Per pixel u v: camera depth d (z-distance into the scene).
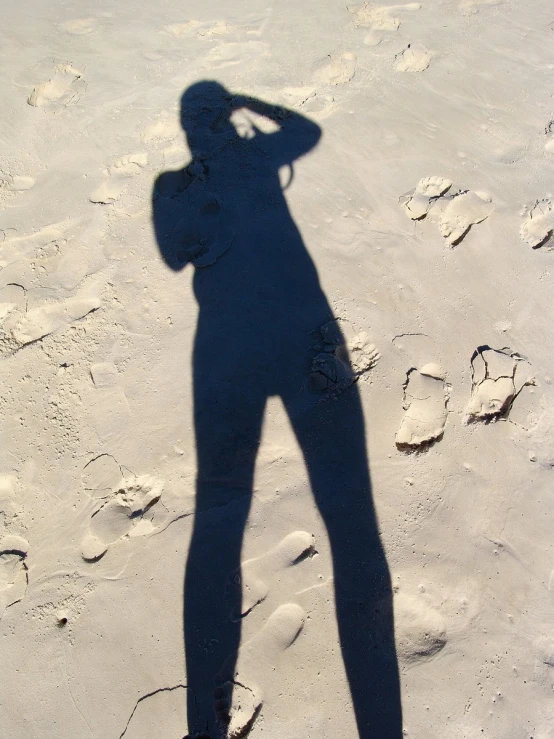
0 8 4.34
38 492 1.96
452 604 1.71
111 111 3.35
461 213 2.65
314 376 2.13
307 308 2.35
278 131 3.11
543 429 2.05
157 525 1.85
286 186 2.81
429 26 3.91
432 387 2.12
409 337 2.26
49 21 4.18
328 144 3.03
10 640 1.71
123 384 2.17
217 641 1.64
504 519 1.85
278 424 2.03
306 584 1.71
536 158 2.95
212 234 2.61
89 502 1.92
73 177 2.99
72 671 1.65
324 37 3.83
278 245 2.56
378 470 1.93
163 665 1.63
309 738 1.53
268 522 1.82
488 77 3.46
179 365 2.21
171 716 1.56
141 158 3.03
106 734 1.56
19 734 1.58
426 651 1.64
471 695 1.58
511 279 2.45
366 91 3.38
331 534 1.80
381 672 1.60
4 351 2.33
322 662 1.61
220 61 3.68
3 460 2.04
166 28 4.06
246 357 2.21
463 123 3.16
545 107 3.25
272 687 1.58
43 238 2.70
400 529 1.82
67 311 2.42
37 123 3.32
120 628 1.69
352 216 2.68
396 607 1.70
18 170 3.06
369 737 1.53
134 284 2.47
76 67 3.71
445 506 1.87
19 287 2.51
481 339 2.26
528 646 1.65
